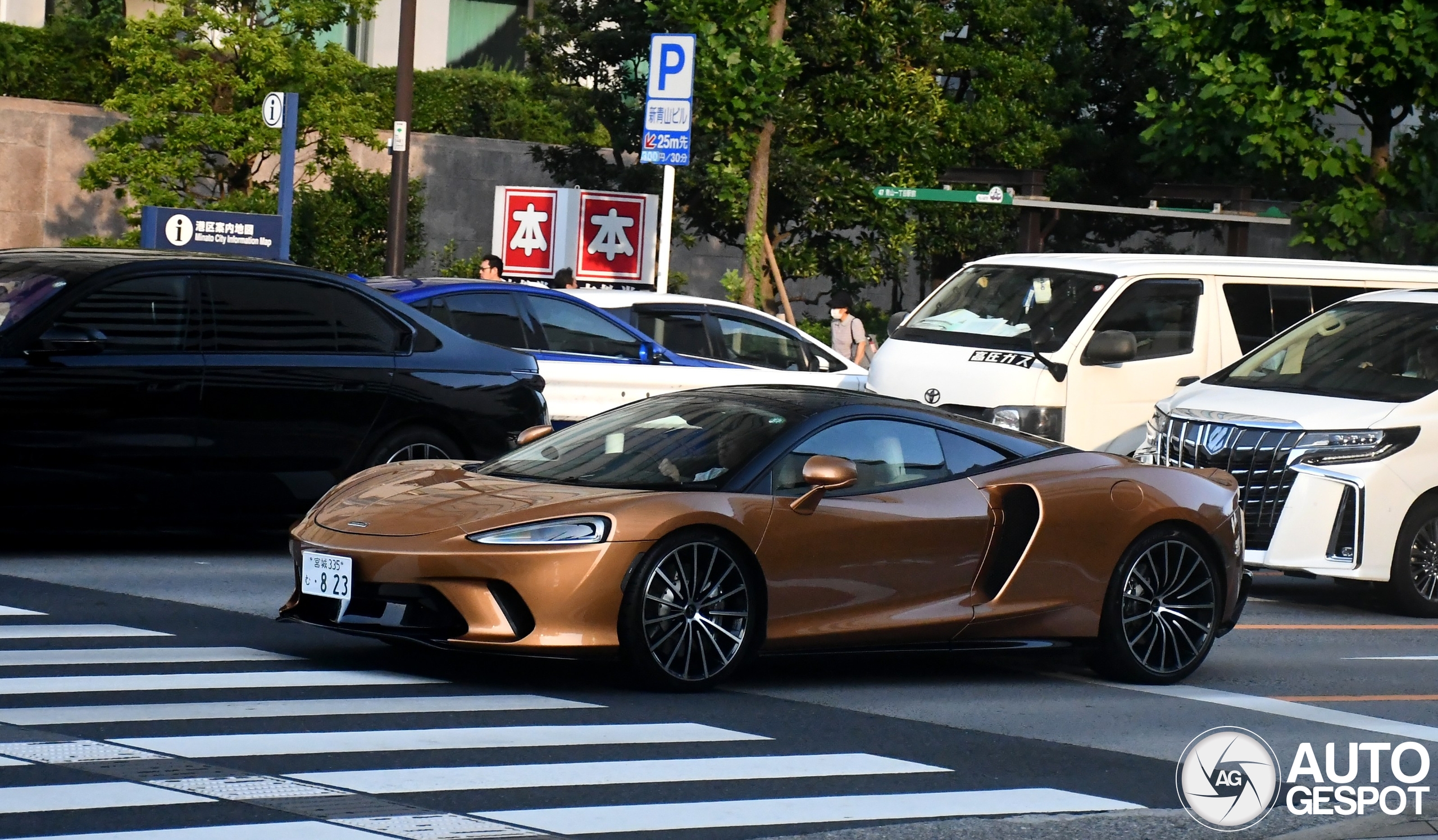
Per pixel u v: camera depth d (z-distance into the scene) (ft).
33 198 176.65
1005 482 60.13
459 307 99.09
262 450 77.71
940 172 174.29
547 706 51.78
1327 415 83.20
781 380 111.24
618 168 181.98
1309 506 82.12
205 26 168.76
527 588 52.03
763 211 162.71
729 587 55.21
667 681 54.13
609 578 52.54
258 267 79.20
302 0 165.07
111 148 162.81
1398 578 82.74
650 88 129.39
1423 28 139.23
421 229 192.03
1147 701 58.95
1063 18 207.10
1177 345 103.19
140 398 74.33
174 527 77.20
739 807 41.52
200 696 50.55
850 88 169.48
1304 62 143.02
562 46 181.06
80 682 51.47
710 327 112.27
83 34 191.93
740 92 153.38
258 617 64.95
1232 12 149.18
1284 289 106.11
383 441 81.71
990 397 99.40
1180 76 157.48
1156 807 44.19
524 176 202.39
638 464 57.57
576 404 102.37
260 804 39.06
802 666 61.98
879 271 179.42
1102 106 214.07
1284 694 61.72
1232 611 64.34
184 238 127.44
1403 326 89.10
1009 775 46.68
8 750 42.86
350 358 80.59
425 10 247.50
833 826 40.37
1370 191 147.43
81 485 73.51
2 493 71.92
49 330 73.10
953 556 58.59
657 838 38.52
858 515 56.85
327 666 56.24
